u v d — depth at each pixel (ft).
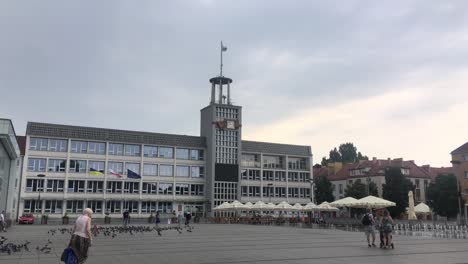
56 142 249.96
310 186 309.22
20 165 237.86
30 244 78.43
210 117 292.40
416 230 139.44
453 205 241.96
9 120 133.80
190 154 287.69
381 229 73.46
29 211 237.25
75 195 249.34
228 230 137.28
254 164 307.78
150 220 222.07
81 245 38.68
